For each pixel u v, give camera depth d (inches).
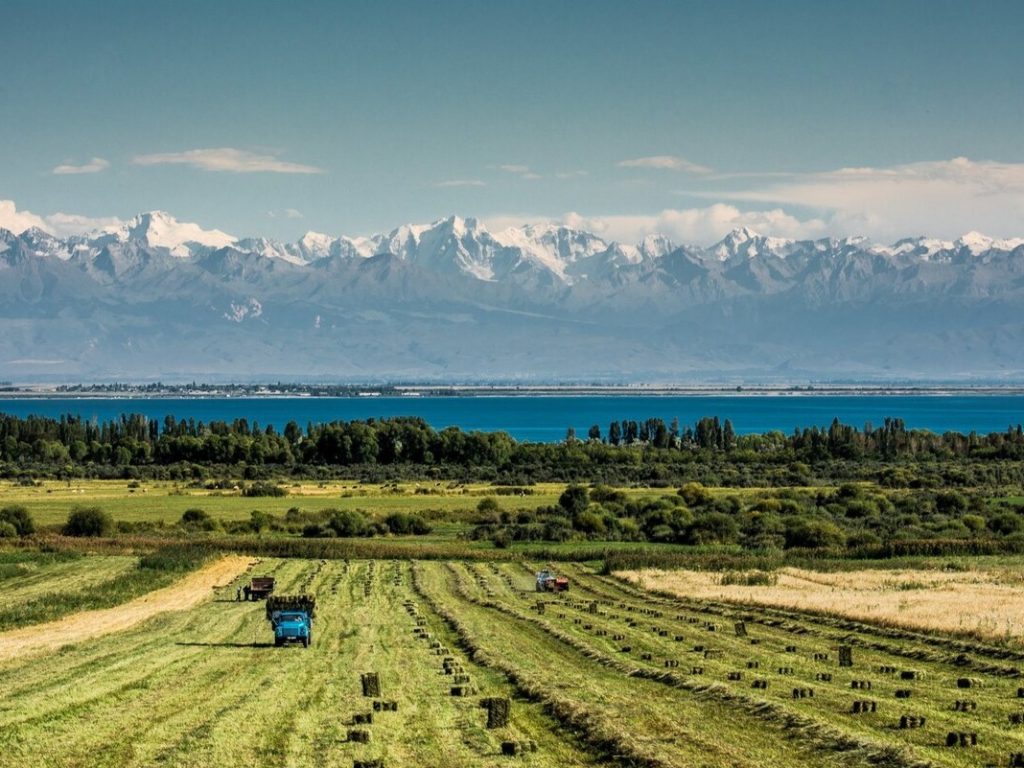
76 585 3442.4
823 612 2775.6
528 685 1776.6
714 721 1510.8
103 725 1494.8
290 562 4227.4
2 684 1806.1
